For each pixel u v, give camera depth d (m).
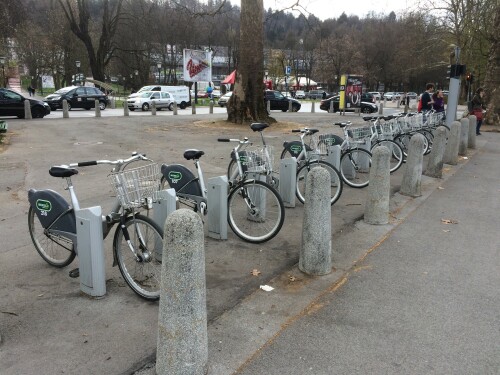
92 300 3.68
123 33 53.06
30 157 10.56
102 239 3.67
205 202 5.09
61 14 49.72
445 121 14.14
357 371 2.81
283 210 4.93
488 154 12.65
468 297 3.84
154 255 3.72
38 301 3.67
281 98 34.03
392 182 8.49
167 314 2.58
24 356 2.92
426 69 60.41
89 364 2.84
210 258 4.60
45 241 4.46
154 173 3.72
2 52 39.28
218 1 22.06
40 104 22.09
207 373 2.74
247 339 3.14
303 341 3.13
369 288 3.98
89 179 8.21
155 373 2.74
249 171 5.08
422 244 5.16
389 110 38.41
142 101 30.83
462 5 31.69
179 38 52.97
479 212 6.57
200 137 14.62
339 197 6.57
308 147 6.80
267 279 4.14
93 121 20.34
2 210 6.26
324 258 4.21
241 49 17.80
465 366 2.88
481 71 37.88
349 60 75.44
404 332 3.27
